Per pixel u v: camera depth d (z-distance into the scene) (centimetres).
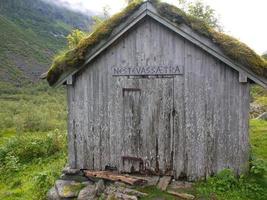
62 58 509
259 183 476
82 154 540
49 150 878
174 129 498
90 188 506
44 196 548
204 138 487
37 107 2038
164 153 504
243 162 477
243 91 467
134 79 508
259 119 1165
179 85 492
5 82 3938
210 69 477
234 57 447
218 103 478
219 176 477
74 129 540
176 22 466
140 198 459
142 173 515
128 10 481
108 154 528
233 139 477
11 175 762
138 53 503
